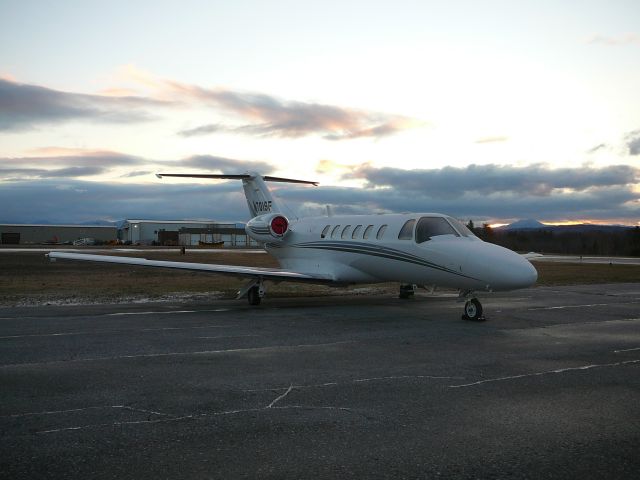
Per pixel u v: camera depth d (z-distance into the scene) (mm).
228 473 3932
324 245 16344
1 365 7402
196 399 5785
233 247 87562
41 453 4277
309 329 10773
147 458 4191
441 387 6309
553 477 3877
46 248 71062
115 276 26578
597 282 24297
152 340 9422
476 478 3861
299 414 5281
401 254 13672
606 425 4969
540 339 9695
